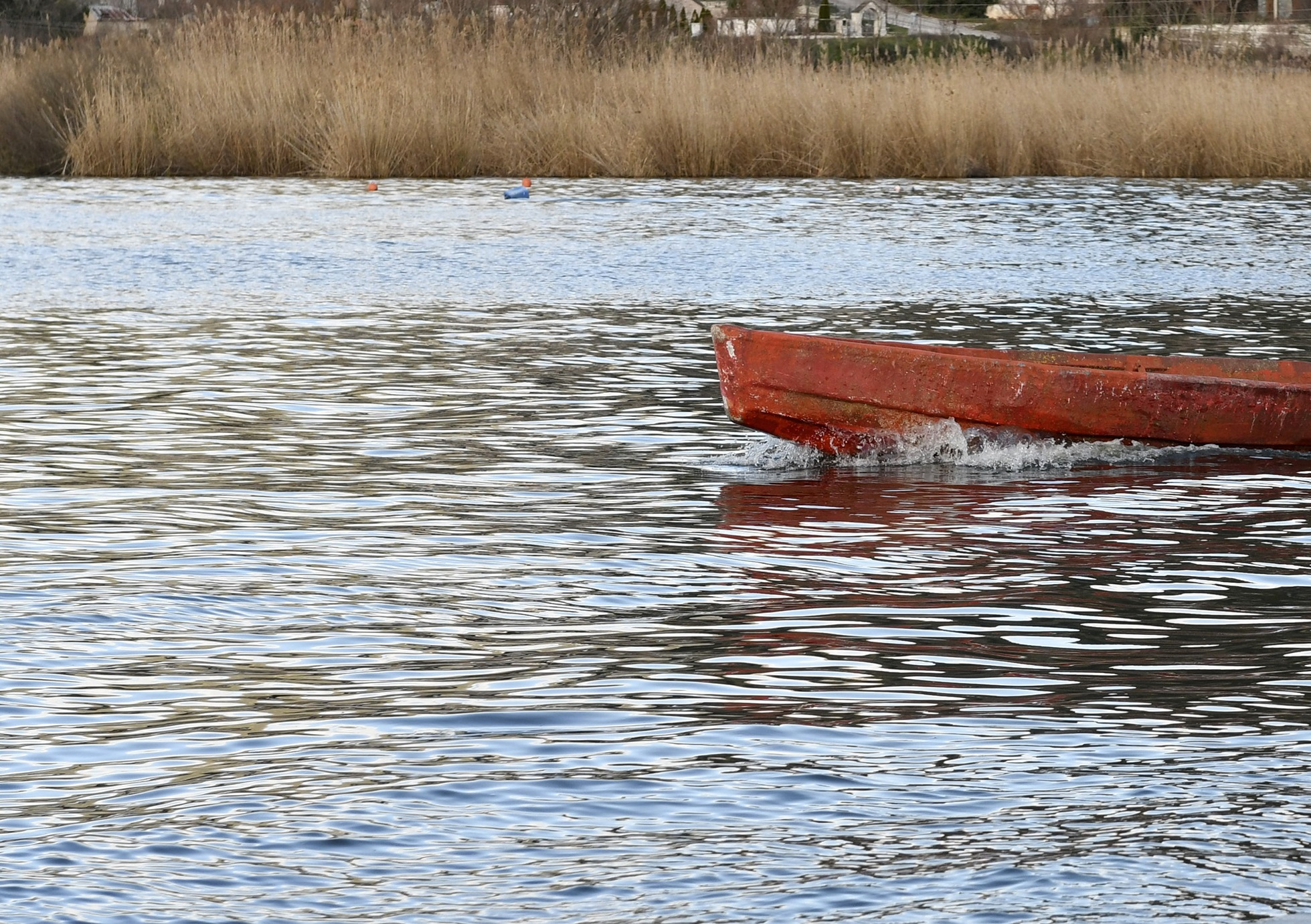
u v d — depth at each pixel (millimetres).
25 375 43469
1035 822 16234
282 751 18125
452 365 45344
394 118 101438
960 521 29156
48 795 16922
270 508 29797
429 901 14766
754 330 33969
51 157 105125
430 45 106750
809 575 25547
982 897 14719
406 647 21859
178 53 107500
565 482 32156
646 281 62750
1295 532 28516
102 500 30312
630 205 86750
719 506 30219
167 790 17078
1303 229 78500
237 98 103250
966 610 23703
